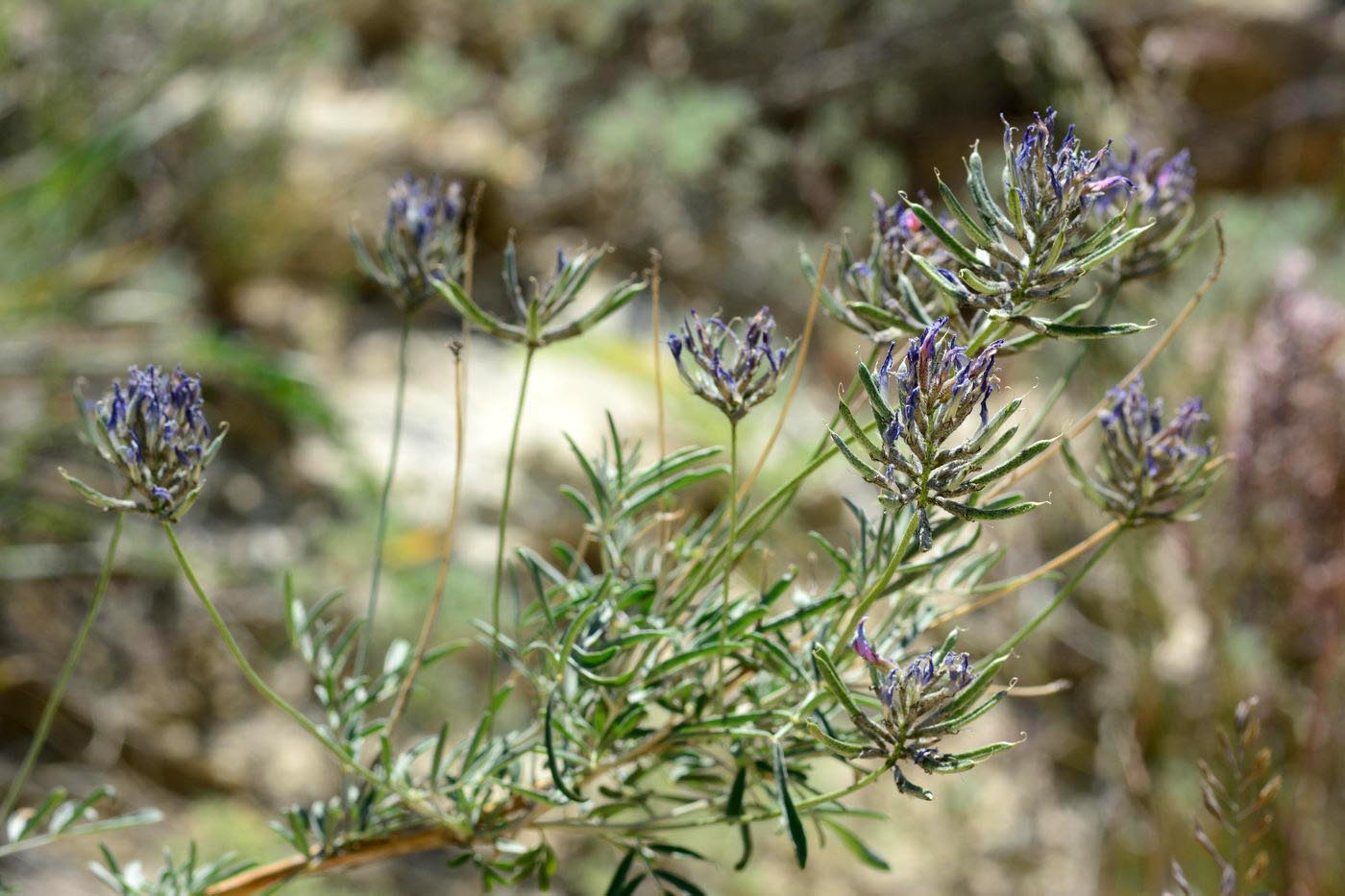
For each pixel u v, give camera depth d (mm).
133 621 1515
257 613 1567
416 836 574
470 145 2336
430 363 2055
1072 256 480
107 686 1448
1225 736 686
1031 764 1659
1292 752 1142
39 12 1963
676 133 2400
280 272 2070
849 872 1532
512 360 2086
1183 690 1277
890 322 532
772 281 2461
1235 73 2662
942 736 481
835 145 2596
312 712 1517
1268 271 1540
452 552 1667
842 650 531
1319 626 1102
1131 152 578
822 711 537
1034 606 1656
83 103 1905
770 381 512
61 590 1510
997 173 2635
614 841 563
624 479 575
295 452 1771
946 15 2730
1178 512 558
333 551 1629
